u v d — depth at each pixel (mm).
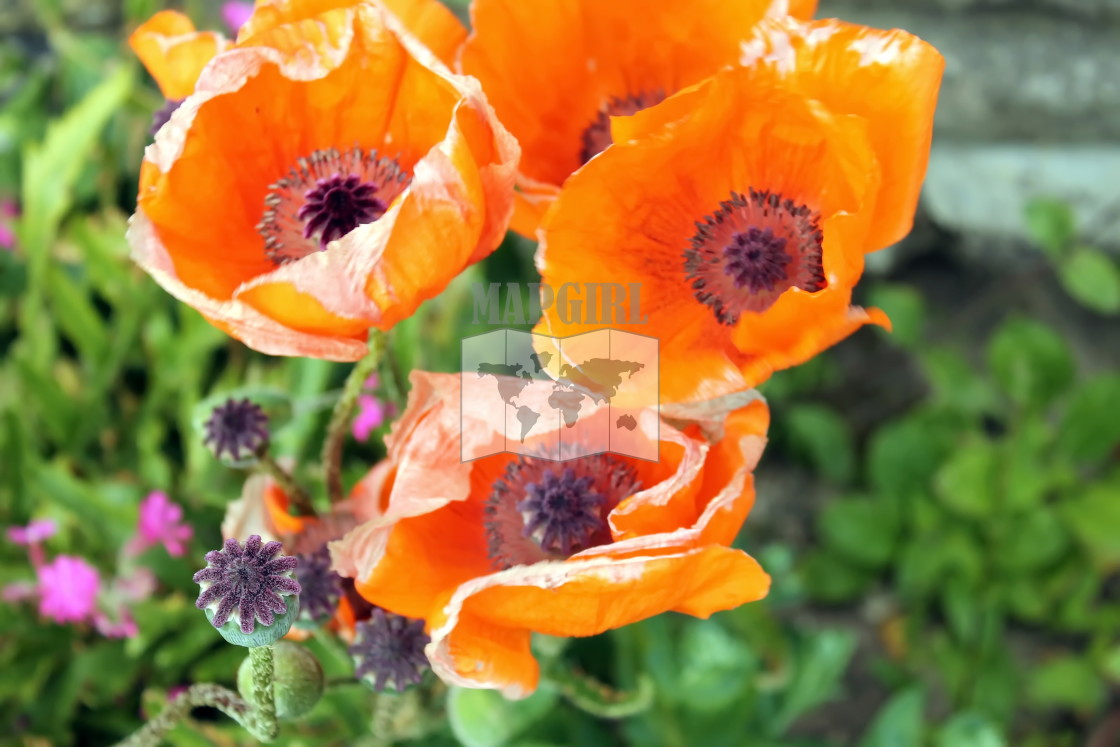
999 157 1455
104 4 1464
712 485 621
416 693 709
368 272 581
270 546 610
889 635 1412
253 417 682
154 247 605
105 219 1106
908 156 607
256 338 590
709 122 613
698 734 933
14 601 864
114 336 1036
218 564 605
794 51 608
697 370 613
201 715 862
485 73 639
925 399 1518
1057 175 1443
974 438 1384
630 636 894
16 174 1182
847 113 609
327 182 622
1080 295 1301
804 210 636
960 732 1028
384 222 579
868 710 1373
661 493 601
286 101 621
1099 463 1474
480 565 652
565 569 581
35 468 860
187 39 639
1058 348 1315
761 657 1021
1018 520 1319
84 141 978
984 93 1416
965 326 1537
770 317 602
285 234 633
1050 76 1400
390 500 620
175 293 599
